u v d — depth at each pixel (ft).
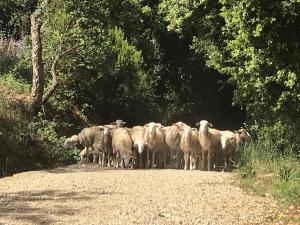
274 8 33.68
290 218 30.27
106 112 75.10
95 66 68.08
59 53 64.54
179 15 47.96
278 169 41.06
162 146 57.52
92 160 61.46
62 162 58.18
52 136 59.82
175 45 95.09
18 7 77.30
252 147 47.39
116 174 44.24
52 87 63.21
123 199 32.86
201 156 55.47
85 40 65.36
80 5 64.80
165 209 30.66
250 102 55.47
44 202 31.60
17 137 54.95
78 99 71.15
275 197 35.60
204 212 30.66
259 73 40.47
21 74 69.77
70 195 33.88
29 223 26.45
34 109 61.57
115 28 74.59
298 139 45.06
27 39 69.51
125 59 73.41
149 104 80.28
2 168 50.19
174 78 96.17
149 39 90.27
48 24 65.31
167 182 40.09
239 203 33.78
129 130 58.44
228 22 37.19
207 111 99.35
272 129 48.93
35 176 43.24
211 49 59.98
